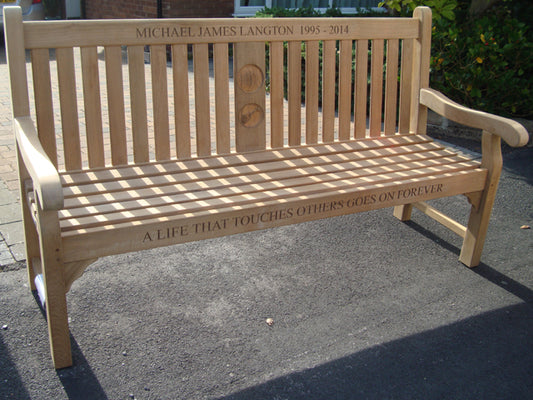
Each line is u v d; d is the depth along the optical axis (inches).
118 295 106.9
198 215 89.2
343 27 118.5
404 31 125.1
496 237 136.7
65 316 84.8
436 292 112.2
